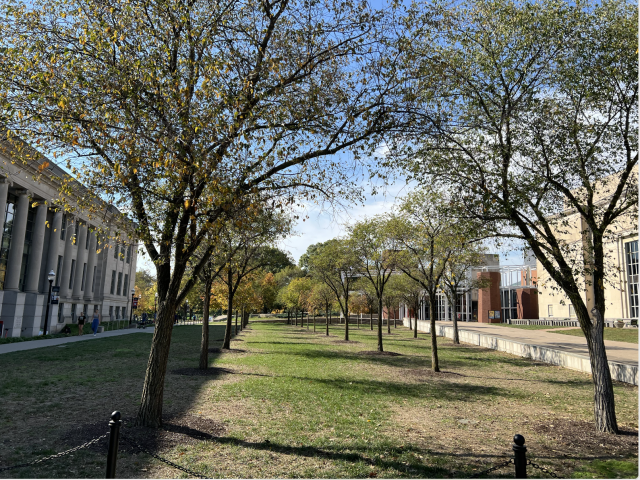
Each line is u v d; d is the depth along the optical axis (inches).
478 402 455.5
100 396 411.2
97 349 836.6
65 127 275.3
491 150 383.6
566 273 376.2
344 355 884.6
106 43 287.0
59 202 336.2
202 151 274.7
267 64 308.2
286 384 512.7
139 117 288.8
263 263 965.2
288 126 323.3
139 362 661.3
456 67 387.9
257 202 304.0
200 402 402.6
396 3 323.9
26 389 431.8
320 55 337.4
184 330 1750.7
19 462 237.5
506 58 385.7
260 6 335.9
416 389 519.5
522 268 2324.1
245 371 614.9
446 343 1270.9
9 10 310.5
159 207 348.5
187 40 309.3
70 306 1582.2
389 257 844.0
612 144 375.6
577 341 1079.6
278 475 234.8
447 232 504.1
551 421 380.2
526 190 370.0
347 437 310.5
